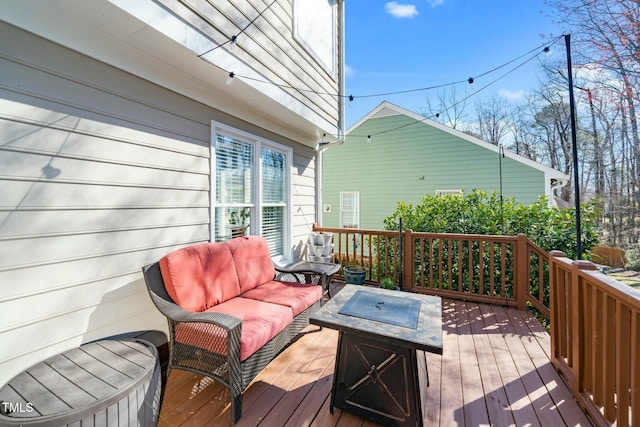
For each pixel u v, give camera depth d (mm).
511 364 2334
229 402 1899
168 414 1775
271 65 3260
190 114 2762
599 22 6828
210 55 2426
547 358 2420
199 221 2861
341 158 9641
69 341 1854
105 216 2066
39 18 1707
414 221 4637
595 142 9273
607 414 1550
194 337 1898
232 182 3430
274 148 4262
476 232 4203
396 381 1640
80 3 1701
